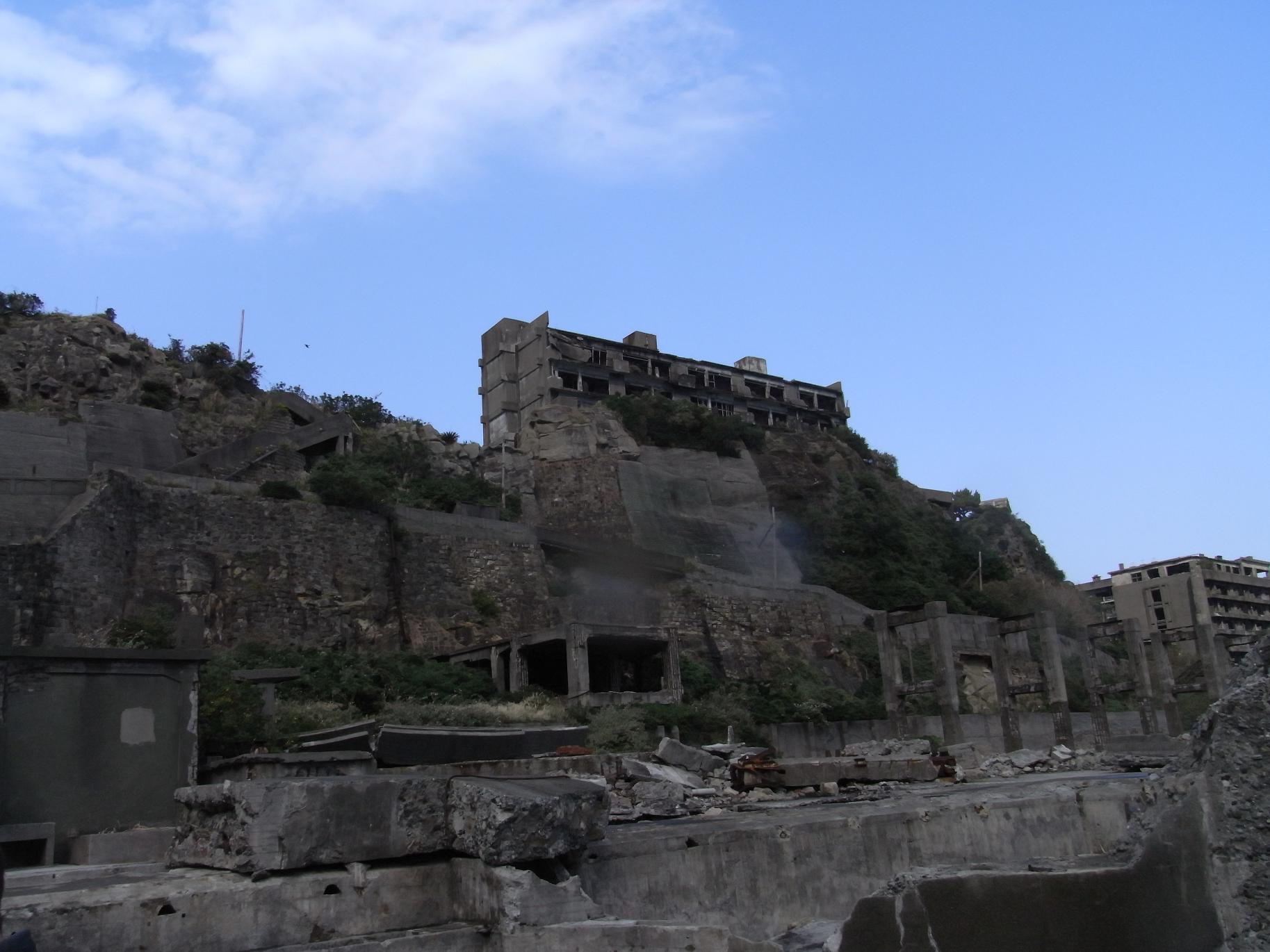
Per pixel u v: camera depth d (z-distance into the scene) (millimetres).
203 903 6609
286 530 38062
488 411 75188
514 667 36406
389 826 7383
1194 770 7039
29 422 40281
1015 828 10859
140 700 16391
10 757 15023
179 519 35562
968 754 19312
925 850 10133
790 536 64438
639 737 30750
